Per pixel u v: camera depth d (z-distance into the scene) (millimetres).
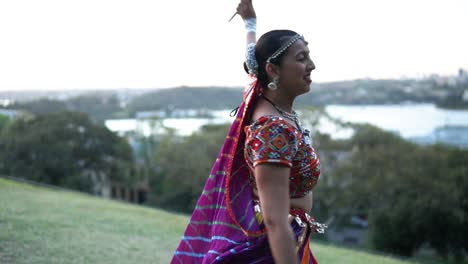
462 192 29344
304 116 36750
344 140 36312
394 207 28641
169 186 40531
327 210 33500
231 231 2186
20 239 5418
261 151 1988
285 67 2135
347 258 7211
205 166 38875
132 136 59406
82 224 6848
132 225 7383
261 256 2143
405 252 28906
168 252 5742
